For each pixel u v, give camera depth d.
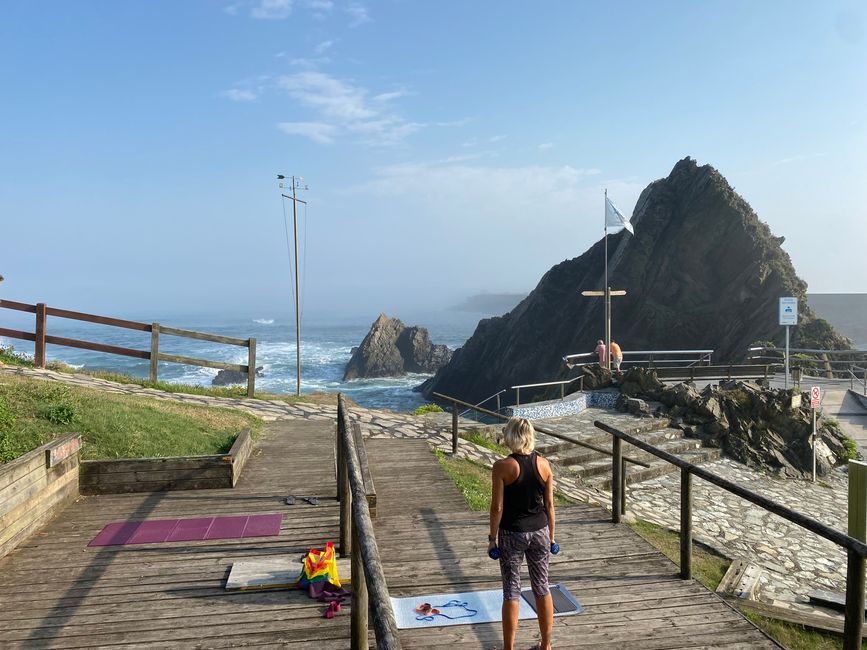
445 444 13.66
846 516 14.45
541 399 31.11
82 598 5.28
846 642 4.05
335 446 11.16
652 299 49.41
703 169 51.41
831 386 27.53
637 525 11.65
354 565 4.14
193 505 7.80
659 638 4.67
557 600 5.32
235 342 15.78
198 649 4.48
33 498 6.81
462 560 6.21
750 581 9.14
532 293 59.78
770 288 44.84
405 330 79.19
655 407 20.34
